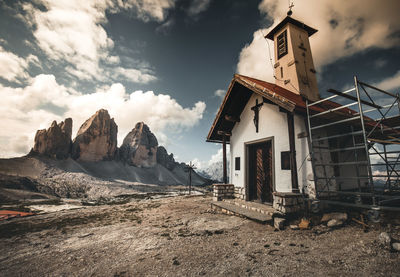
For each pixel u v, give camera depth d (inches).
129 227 253.8
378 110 233.3
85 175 5393.7
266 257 145.4
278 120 310.0
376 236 161.5
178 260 149.7
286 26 486.6
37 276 135.3
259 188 342.6
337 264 126.0
